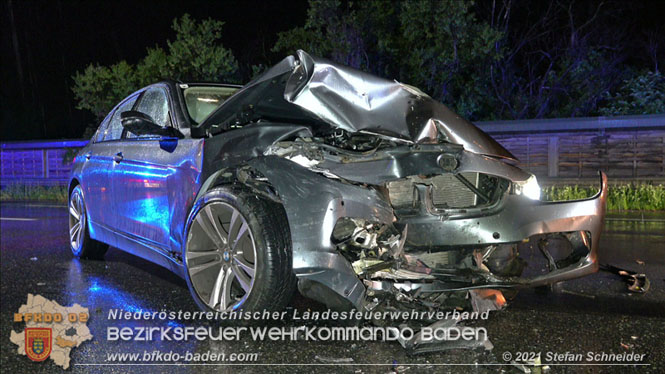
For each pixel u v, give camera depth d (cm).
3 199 1722
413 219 391
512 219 388
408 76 1658
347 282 336
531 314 400
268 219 352
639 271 540
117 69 1711
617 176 1280
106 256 643
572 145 1312
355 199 345
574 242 402
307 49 1658
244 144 371
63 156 1881
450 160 371
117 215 514
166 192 430
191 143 413
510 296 423
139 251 487
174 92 481
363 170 359
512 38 1927
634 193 1102
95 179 557
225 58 1638
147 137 488
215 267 396
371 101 373
